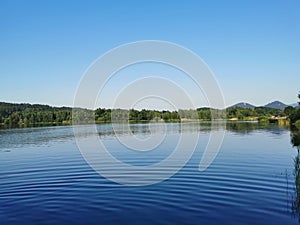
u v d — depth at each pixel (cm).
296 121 6625
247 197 1180
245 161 2012
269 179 1473
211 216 986
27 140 3772
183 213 1018
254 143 3067
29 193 1309
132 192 1298
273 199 1148
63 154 2516
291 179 1465
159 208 1076
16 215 1029
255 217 970
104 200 1188
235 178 1510
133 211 1050
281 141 3262
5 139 3931
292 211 1017
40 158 2336
